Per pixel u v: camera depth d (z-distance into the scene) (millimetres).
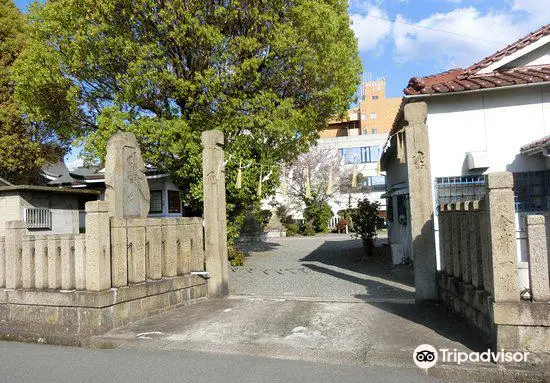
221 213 8438
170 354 5383
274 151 14445
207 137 8359
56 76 12461
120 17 12195
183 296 7637
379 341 5301
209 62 12648
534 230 4438
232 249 14203
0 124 17922
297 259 15484
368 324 6027
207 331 6027
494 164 8906
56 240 6523
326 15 12969
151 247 7148
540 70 9289
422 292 7148
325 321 6273
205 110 12852
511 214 4438
